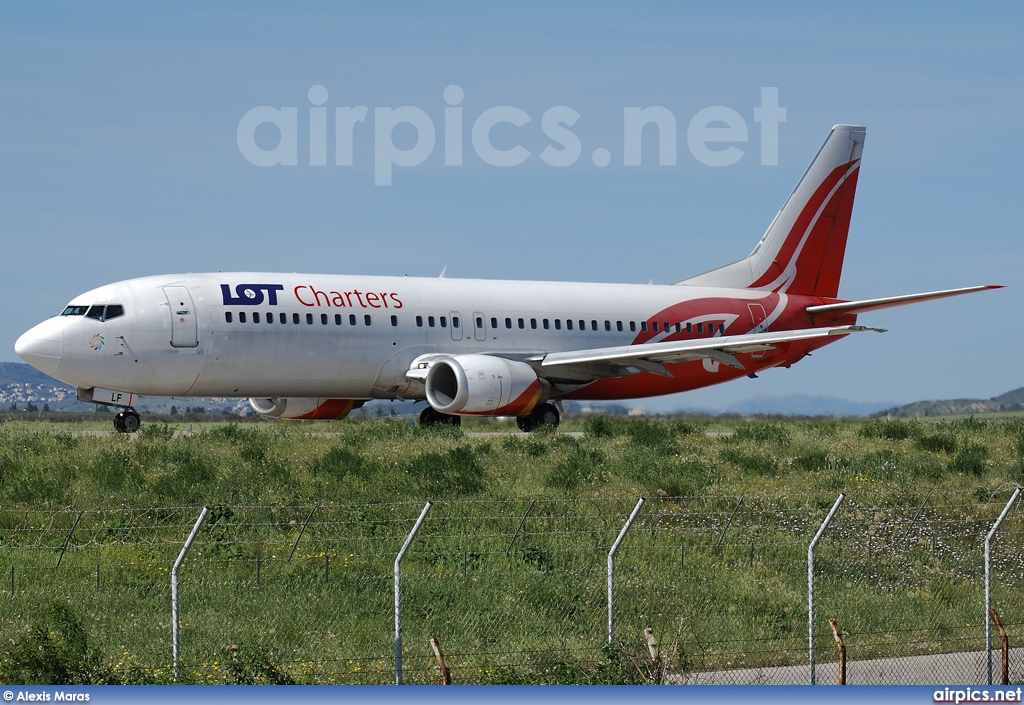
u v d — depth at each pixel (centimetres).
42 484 7269
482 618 4903
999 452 11381
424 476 8006
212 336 10756
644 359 12238
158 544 5822
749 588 5425
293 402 12262
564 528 6419
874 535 6562
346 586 5266
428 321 11944
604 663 4100
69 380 10500
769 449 11212
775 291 14388
